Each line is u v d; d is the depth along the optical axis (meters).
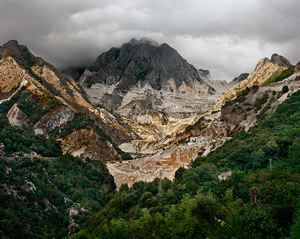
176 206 170.50
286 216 126.62
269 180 160.88
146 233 162.38
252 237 121.25
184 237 139.75
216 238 127.75
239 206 140.00
